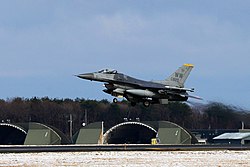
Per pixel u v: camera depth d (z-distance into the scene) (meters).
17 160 118.88
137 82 168.25
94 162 114.31
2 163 111.94
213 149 159.25
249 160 121.31
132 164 110.56
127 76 168.25
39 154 137.12
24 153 141.38
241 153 142.12
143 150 154.00
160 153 140.88
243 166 108.88
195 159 122.69
